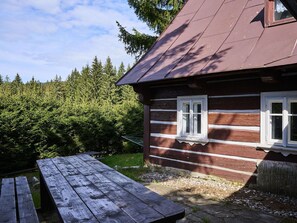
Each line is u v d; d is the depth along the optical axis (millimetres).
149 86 8383
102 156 13836
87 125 13172
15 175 10297
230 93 6324
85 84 54031
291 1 3074
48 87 59875
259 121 5781
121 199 2584
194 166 7195
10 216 2914
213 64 5828
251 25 6355
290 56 4656
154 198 2604
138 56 13633
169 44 8258
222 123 6508
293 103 5336
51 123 11898
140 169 8258
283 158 5422
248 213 4445
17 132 10805
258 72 5324
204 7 8633
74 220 2086
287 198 5141
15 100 11414
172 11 13148
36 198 6359
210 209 4656
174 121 7777
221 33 6906
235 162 6230
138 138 13180
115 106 15617
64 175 3709
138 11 13117
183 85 7430
